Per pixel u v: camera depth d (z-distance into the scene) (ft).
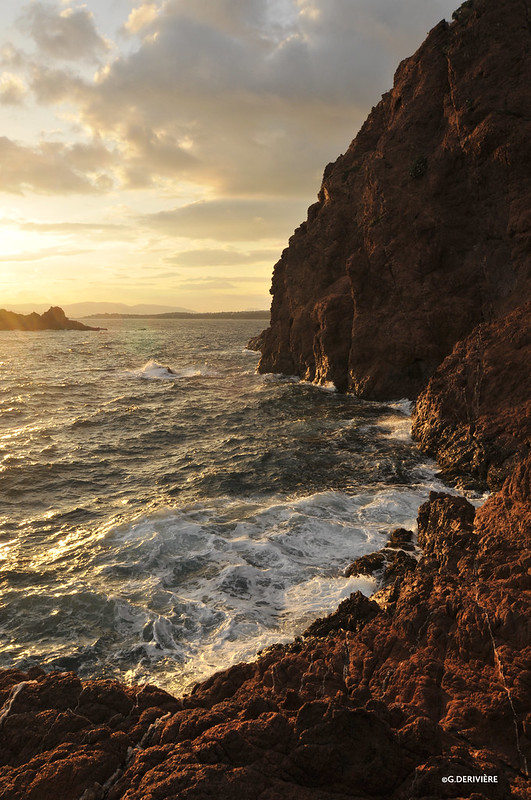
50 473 87.61
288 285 194.49
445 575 42.73
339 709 21.80
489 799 19.30
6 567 53.67
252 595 47.52
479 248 125.59
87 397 168.86
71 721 25.16
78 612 45.34
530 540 43.37
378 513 66.03
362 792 20.24
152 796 19.21
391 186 138.10
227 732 22.61
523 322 90.43
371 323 140.36
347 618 40.65
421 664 30.19
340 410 130.52
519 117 114.01
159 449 103.35
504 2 122.11
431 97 139.85
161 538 58.85
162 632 42.29
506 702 25.66
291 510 66.69
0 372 242.37
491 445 77.61
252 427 118.42
